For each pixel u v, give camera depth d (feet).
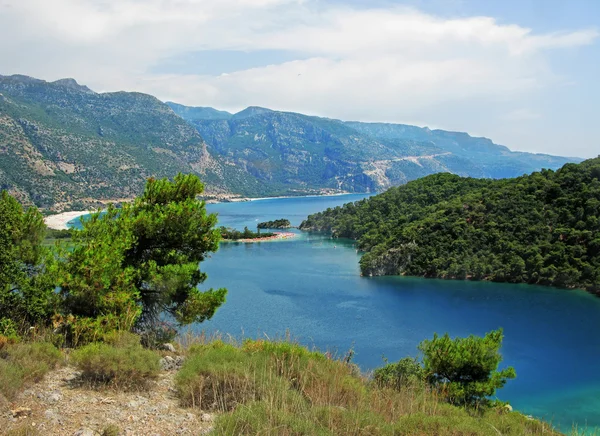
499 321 192.75
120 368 31.22
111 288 49.32
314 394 33.27
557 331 179.63
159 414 26.84
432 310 210.38
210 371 31.32
